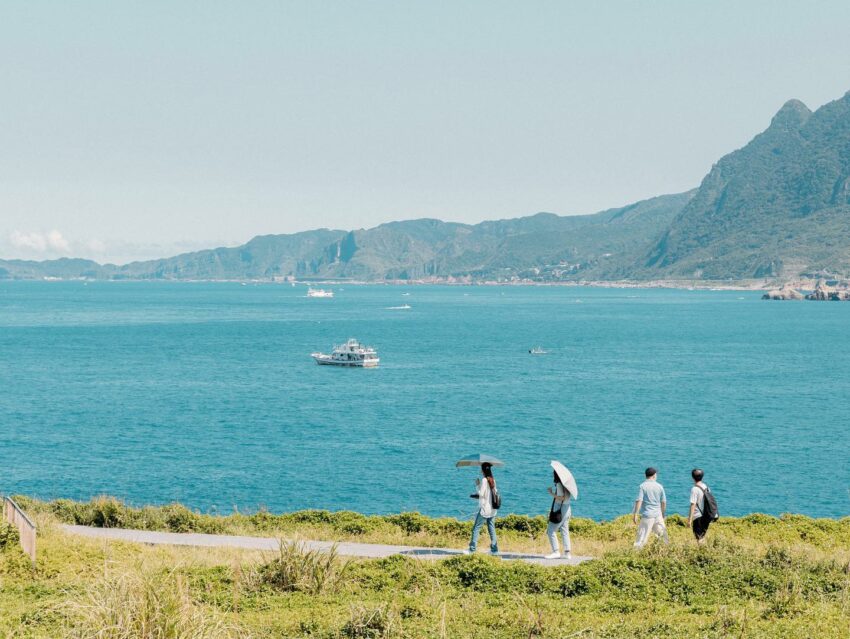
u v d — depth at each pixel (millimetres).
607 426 91438
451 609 18828
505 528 32688
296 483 64625
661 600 19875
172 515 32656
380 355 178500
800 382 133250
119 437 82938
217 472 68000
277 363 160250
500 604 19609
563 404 108500
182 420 93875
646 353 183750
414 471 68875
